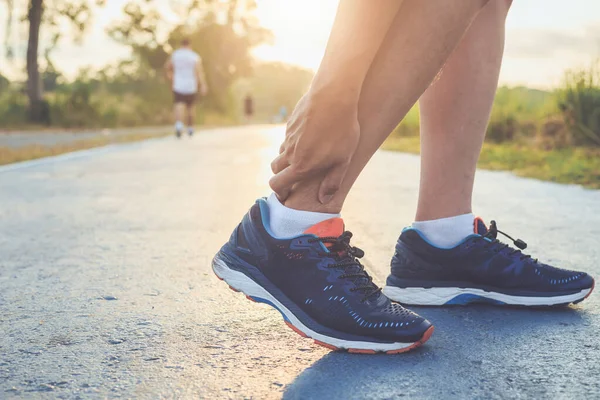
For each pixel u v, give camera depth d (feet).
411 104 3.75
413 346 3.81
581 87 18.70
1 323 4.41
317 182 3.94
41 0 47.16
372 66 3.63
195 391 3.28
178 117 35.55
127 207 10.00
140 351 3.85
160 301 4.93
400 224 8.32
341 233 4.11
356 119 3.60
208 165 16.90
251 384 3.37
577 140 18.94
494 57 4.71
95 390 3.30
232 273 4.26
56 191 11.98
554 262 6.15
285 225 4.08
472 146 4.79
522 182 13.05
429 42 3.56
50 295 5.13
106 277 5.71
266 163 17.43
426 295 4.94
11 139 30.81
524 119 23.76
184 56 35.91
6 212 9.58
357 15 3.38
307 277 3.97
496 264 4.78
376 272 5.84
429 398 3.19
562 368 3.58
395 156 20.45
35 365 3.64
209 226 8.30
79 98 51.62
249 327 4.32
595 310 4.76
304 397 3.21
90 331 4.23
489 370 3.56
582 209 9.53
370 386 3.34
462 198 4.87
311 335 3.94
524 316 4.64
